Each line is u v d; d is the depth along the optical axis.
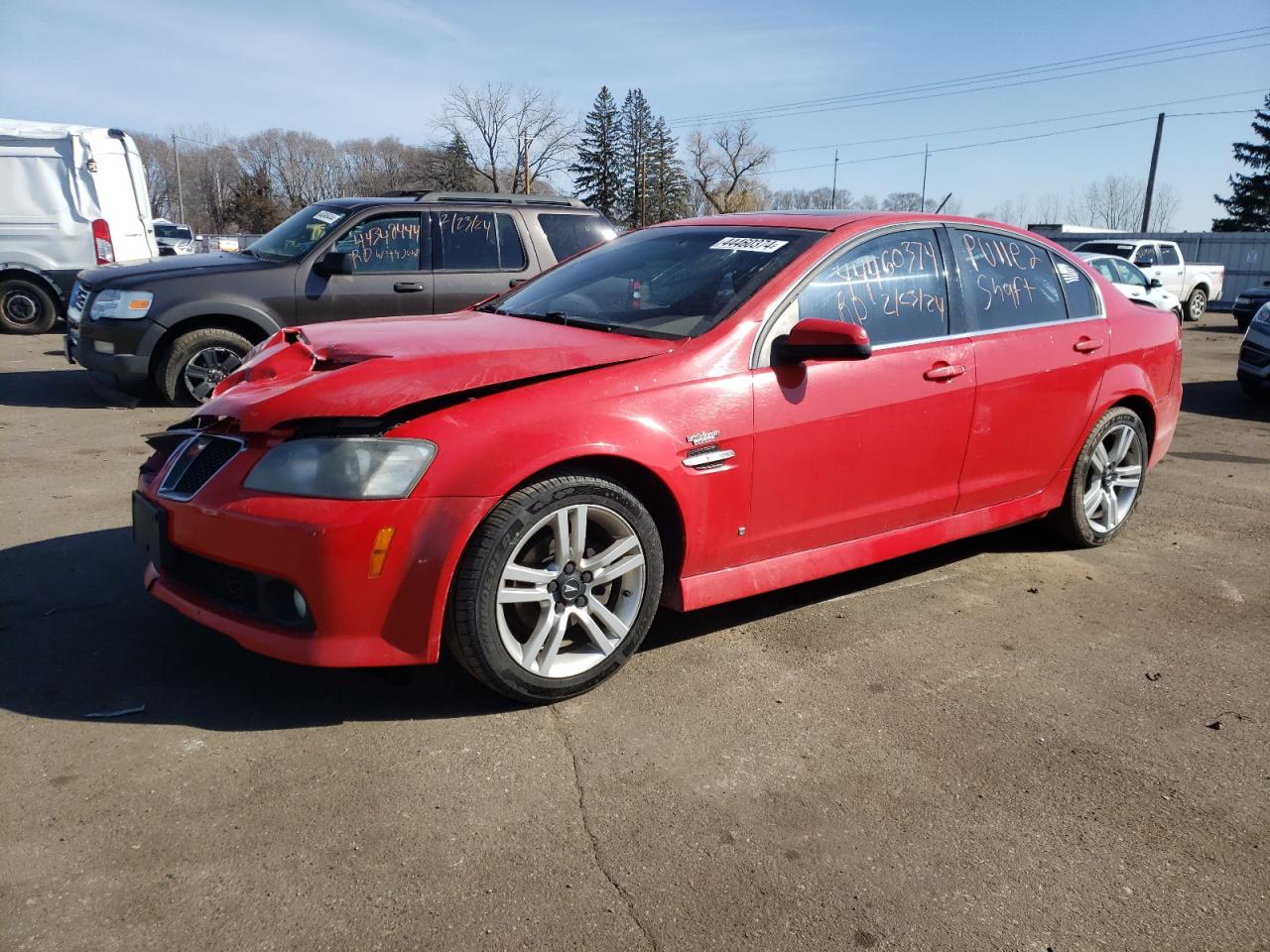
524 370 2.96
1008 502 4.32
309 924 2.09
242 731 2.83
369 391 2.80
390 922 2.10
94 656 3.24
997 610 4.02
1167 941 2.16
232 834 2.37
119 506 4.95
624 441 2.98
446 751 2.77
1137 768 2.86
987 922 2.19
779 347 3.35
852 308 3.63
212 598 2.95
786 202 77.88
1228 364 13.57
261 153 95.31
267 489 2.74
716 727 2.98
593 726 2.95
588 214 8.52
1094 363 4.47
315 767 2.66
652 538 3.12
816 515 3.55
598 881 2.27
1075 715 3.16
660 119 74.50
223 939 2.03
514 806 2.53
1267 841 2.53
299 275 7.43
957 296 4.00
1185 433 8.28
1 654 3.24
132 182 13.65
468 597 2.79
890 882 2.31
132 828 2.37
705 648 3.54
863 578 4.35
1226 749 2.98
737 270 3.61
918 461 3.81
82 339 7.28
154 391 8.00
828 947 2.10
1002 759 2.87
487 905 2.17
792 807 2.58
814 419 3.43
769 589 3.49
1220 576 4.54
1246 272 27.08
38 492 5.18
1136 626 3.91
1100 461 4.69
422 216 7.81
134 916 2.08
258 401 2.84
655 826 2.48
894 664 3.47
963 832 2.51
